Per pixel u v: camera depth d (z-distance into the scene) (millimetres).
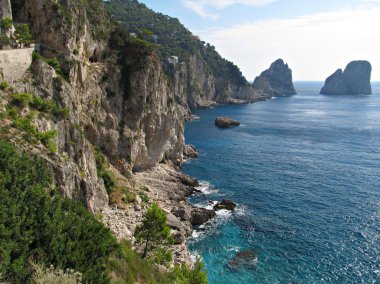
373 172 82125
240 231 52125
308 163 90562
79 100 58094
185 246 46594
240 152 103125
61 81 47656
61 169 35250
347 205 61750
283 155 99688
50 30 54562
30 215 19516
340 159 95250
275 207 61000
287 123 167250
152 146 78500
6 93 37625
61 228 19547
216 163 90312
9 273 15672
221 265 43500
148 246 37031
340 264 43812
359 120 180750
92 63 67500
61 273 15992
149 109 74250
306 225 54031
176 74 195000
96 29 69438
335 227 53281
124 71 70188
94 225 22938
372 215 57438
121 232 43031
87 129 59375
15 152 27109
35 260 17000
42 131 38844
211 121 167875
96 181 49094
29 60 43688
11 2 54188
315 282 40469
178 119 90562
